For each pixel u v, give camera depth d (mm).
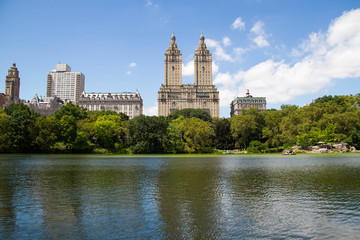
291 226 15227
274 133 115312
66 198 21734
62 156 82000
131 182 29562
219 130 128500
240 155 94750
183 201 20688
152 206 19250
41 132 90750
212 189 25391
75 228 14914
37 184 28250
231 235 13930
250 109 134875
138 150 98812
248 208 18703
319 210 18266
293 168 43844
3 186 27047
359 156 75875
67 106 123375
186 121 110188
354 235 13938
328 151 96250
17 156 78000
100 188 25906
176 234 14039
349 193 23484
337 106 113750
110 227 15047
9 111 117312
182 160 65875
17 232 14328
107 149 105125
